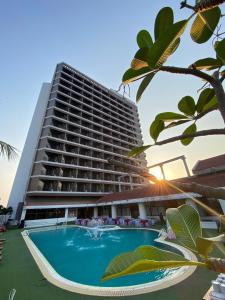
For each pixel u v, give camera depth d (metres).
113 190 47.69
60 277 7.45
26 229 26.31
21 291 6.39
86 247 14.85
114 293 5.78
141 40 0.91
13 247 13.66
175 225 0.73
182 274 6.64
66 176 39.88
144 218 23.70
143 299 5.34
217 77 0.90
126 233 18.89
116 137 59.94
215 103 1.13
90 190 42.84
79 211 37.31
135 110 75.69
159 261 0.48
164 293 5.52
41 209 32.03
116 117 65.12
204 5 0.67
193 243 0.63
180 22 0.70
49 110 42.84
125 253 0.49
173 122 1.18
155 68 0.83
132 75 0.87
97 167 47.50
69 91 50.69
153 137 1.15
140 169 0.82
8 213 31.33
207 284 5.81
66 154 40.47
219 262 0.48
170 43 0.74
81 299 5.65
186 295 5.32
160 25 0.87
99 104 58.16
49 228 26.14
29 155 38.59
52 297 5.86
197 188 0.69
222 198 0.62
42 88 48.66
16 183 36.84
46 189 35.56
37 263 9.49
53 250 14.12
